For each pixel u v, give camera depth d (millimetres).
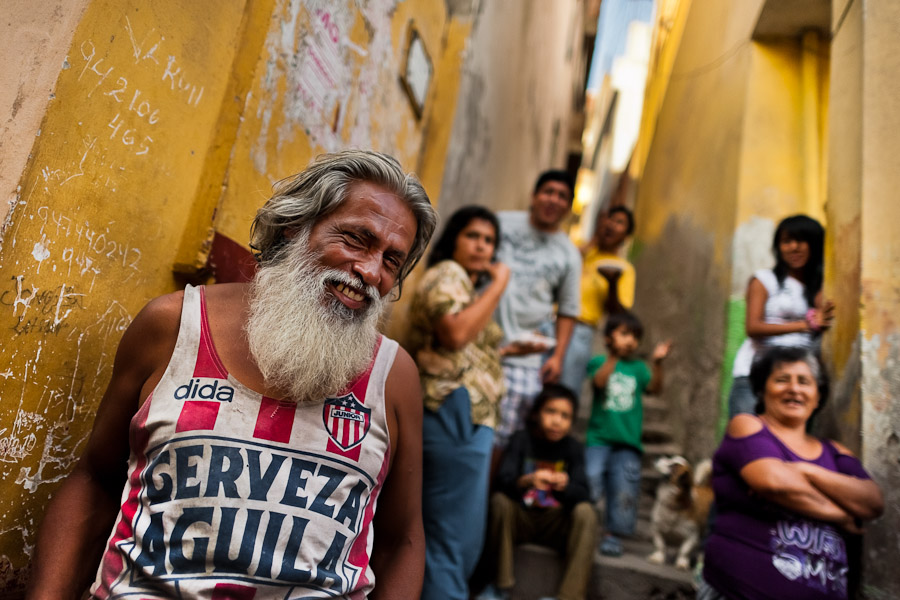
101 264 1233
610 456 3289
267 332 1042
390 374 1172
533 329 3303
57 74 1083
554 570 2678
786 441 1917
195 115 1450
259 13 1630
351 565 1054
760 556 1774
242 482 969
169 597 933
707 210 4617
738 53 4387
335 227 1113
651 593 2740
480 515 2135
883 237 2012
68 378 1193
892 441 1828
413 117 3096
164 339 1063
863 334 2008
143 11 1258
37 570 996
